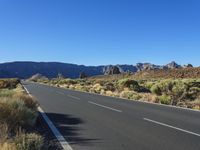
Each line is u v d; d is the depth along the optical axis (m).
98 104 25.78
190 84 39.09
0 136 9.86
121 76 126.12
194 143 10.91
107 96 36.69
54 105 24.77
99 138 11.78
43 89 55.84
